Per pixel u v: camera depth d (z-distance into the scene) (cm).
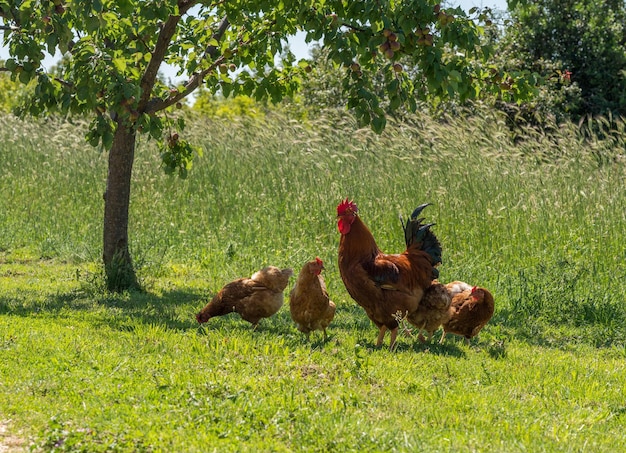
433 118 2194
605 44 3198
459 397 706
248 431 579
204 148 2081
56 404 632
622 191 1591
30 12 946
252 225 1686
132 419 593
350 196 1700
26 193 2011
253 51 1227
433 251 948
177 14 1080
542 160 1786
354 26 1048
